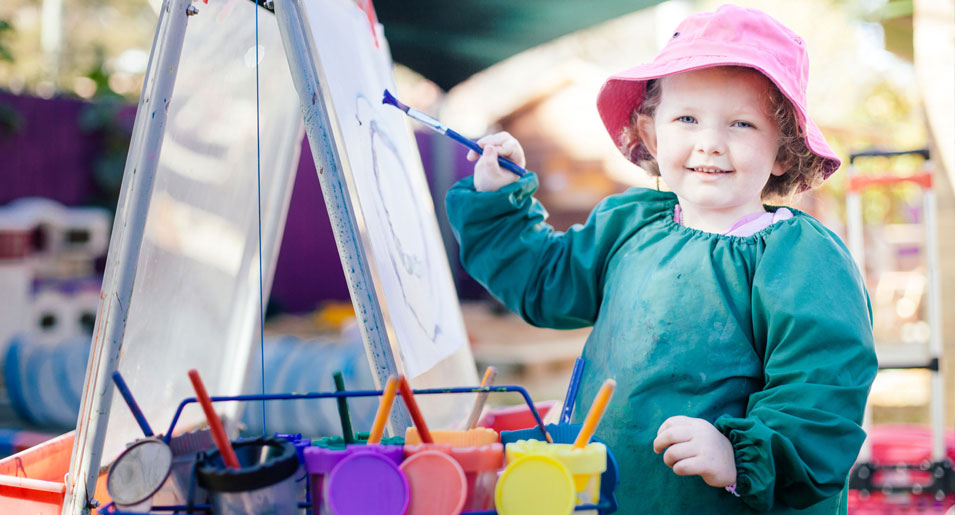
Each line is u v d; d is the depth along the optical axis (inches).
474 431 45.4
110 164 308.0
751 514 55.0
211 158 67.9
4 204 291.6
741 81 58.9
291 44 53.2
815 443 49.9
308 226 365.7
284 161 83.4
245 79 70.8
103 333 50.8
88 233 265.7
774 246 57.3
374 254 54.4
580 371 50.5
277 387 174.4
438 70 184.1
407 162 75.2
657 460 56.7
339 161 53.4
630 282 61.6
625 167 413.1
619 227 66.8
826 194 372.2
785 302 54.0
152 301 63.8
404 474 38.1
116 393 60.0
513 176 66.7
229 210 74.7
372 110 64.9
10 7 440.1
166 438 42.1
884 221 403.5
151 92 49.4
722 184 59.6
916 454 133.4
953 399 145.1
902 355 137.5
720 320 57.1
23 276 238.7
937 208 145.5
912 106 453.4
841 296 54.4
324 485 39.6
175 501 41.8
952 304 144.9
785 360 53.2
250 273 81.8
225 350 81.0
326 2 61.3
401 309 57.7
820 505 56.1
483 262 68.7
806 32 505.0
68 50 422.6
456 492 38.1
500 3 149.7
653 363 57.6
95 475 51.8
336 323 308.5
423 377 65.0
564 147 418.9
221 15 62.7
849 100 494.0
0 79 395.2
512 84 501.4
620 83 66.2
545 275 68.2
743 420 50.4
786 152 62.6
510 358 263.4
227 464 38.6
